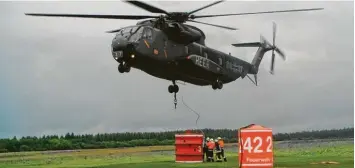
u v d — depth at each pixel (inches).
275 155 1492.4
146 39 1223.5
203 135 1206.3
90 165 1258.0
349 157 1300.4
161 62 1286.9
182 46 1331.2
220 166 1052.5
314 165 1013.2
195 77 1444.4
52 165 1337.4
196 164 1131.9
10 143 4072.3
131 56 1213.1
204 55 1424.7
